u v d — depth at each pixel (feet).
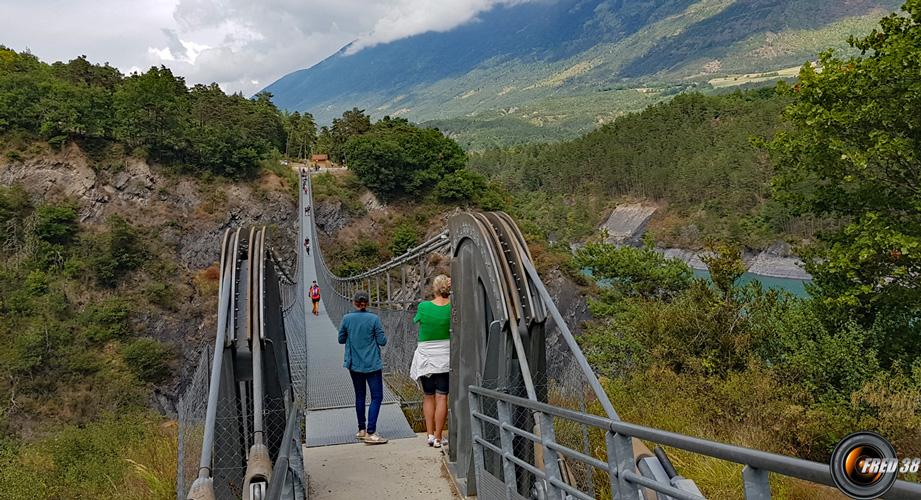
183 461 16.02
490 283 17.37
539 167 540.93
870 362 37.68
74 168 251.19
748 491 6.35
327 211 290.97
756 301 44.75
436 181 317.01
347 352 23.08
